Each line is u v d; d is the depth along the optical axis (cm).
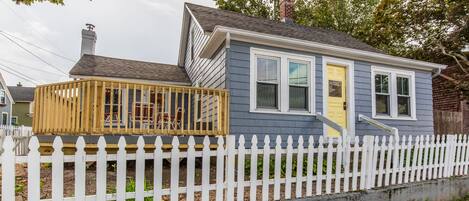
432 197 608
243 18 1091
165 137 662
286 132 808
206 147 412
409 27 1508
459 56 1341
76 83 615
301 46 837
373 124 866
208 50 888
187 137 684
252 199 435
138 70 1385
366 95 950
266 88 803
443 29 1416
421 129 1045
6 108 3038
